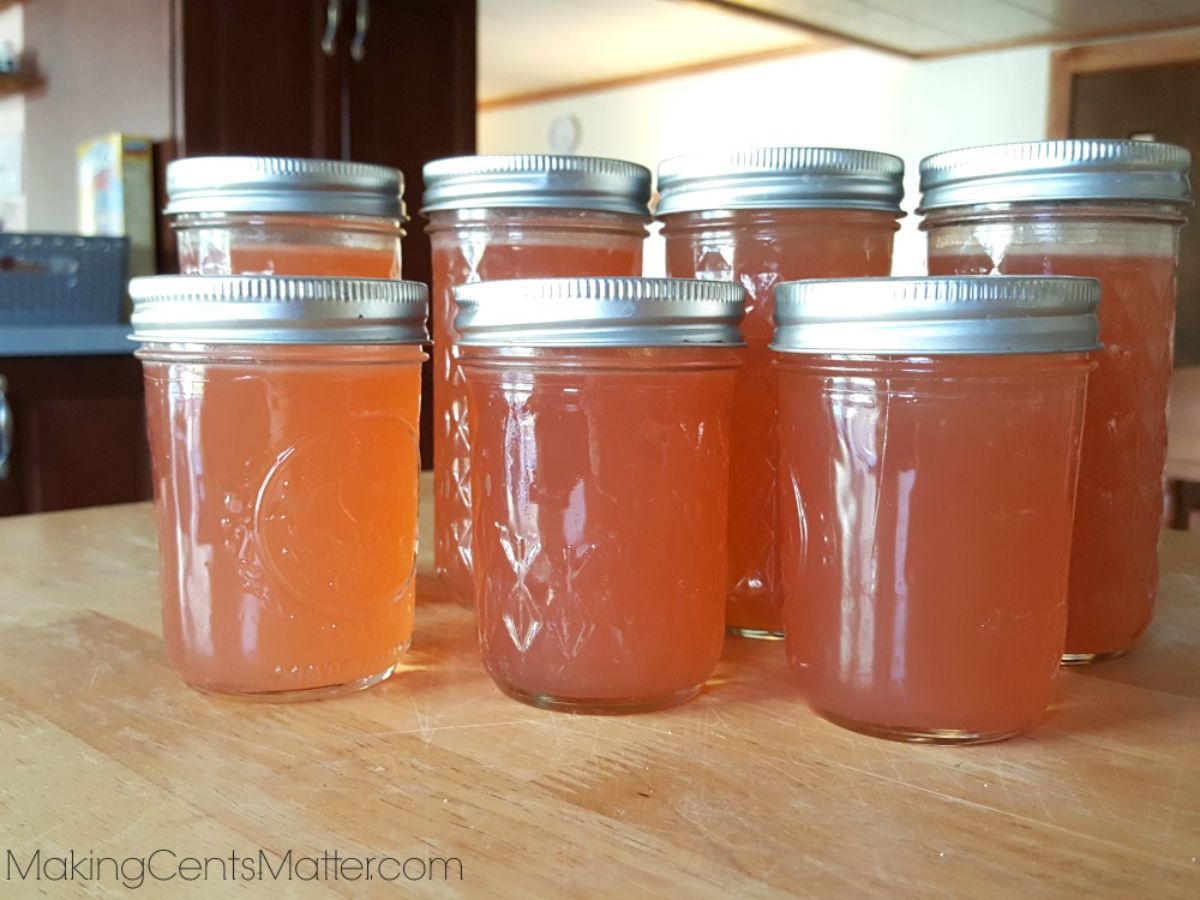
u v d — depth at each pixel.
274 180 0.64
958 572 0.47
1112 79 2.79
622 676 0.50
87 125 2.08
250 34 1.92
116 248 1.74
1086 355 0.48
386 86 2.12
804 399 0.50
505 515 0.52
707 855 0.37
